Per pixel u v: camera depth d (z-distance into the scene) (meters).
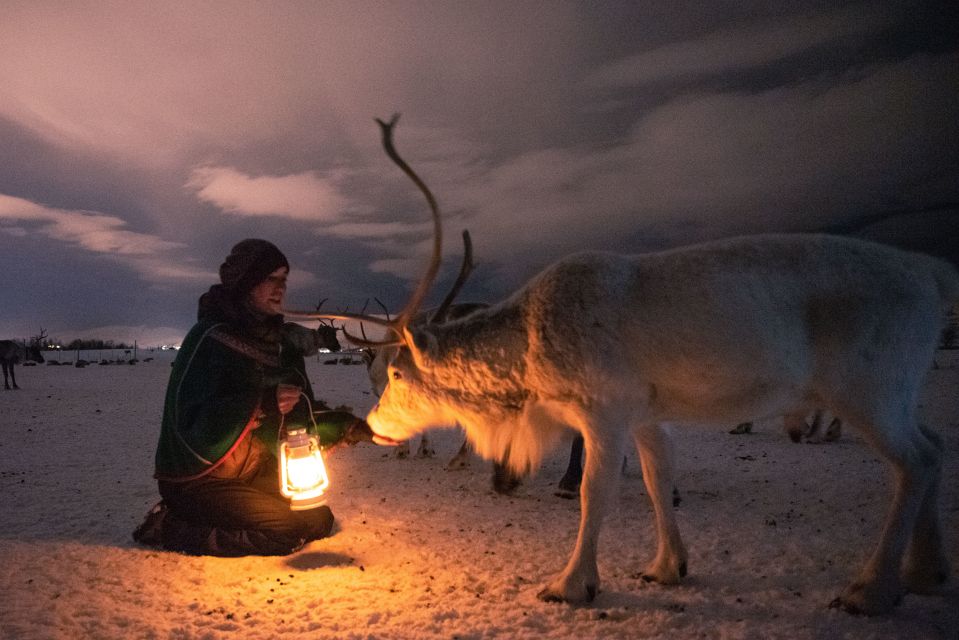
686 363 3.30
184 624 3.31
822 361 3.29
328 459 8.75
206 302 4.76
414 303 3.75
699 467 7.60
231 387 4.57
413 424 4.09
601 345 3.37
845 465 7.39
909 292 3.26
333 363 56.50
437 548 4.59
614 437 3.41
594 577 3.46
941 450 3.44
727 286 3.27
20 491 6.67
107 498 6.30
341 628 3.24
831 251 3.36
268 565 4.25
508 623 3.25
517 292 3.79
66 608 3.48
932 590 3.41
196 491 4.48
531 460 3.89
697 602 3.47
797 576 3.84
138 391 23.41
